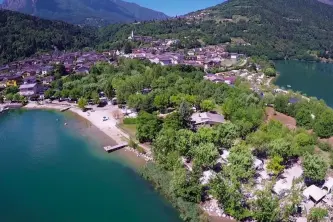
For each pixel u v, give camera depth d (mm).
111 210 78812
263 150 99938
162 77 178375
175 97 146875
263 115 129000
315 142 110375
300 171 93750
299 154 98062
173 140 99438
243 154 89750
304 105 142000
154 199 83000
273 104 155250
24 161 106500
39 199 84000
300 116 129625
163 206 80000
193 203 78562
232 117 124188
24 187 90062
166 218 75375
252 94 151000
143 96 150375
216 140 101062
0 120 149875
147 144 114750
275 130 108938
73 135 129125
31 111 163500
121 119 143375
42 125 142125
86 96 169750
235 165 86875
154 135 112875
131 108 152625
